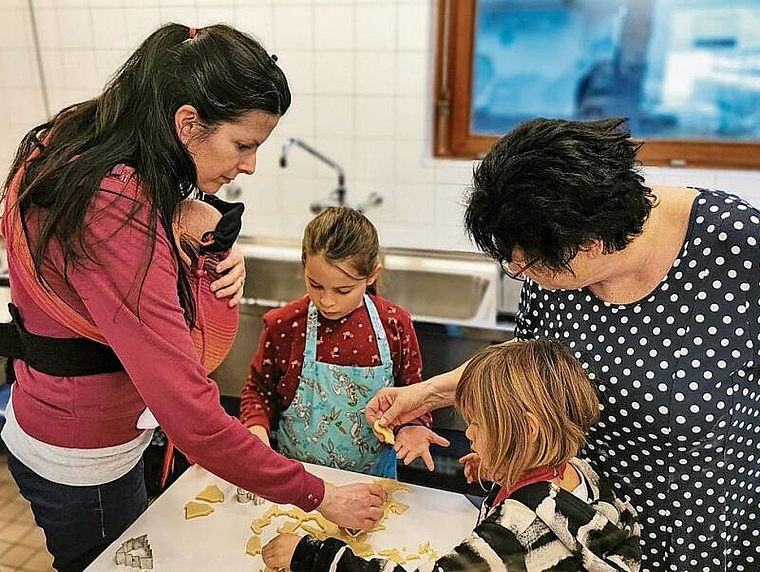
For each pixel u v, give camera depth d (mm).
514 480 925
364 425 1455
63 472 1122
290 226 2518
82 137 932
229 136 923
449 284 2143
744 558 1067
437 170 2520
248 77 897
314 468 1313
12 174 1006
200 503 1195
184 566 1047
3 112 2828
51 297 969
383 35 2422
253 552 1076
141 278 876
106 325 896
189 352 923
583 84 2520
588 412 923
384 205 2594
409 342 1513
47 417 1090
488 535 869
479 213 847
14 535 2178
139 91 906
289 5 2461
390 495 1227
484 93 2574
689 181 2422
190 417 916
